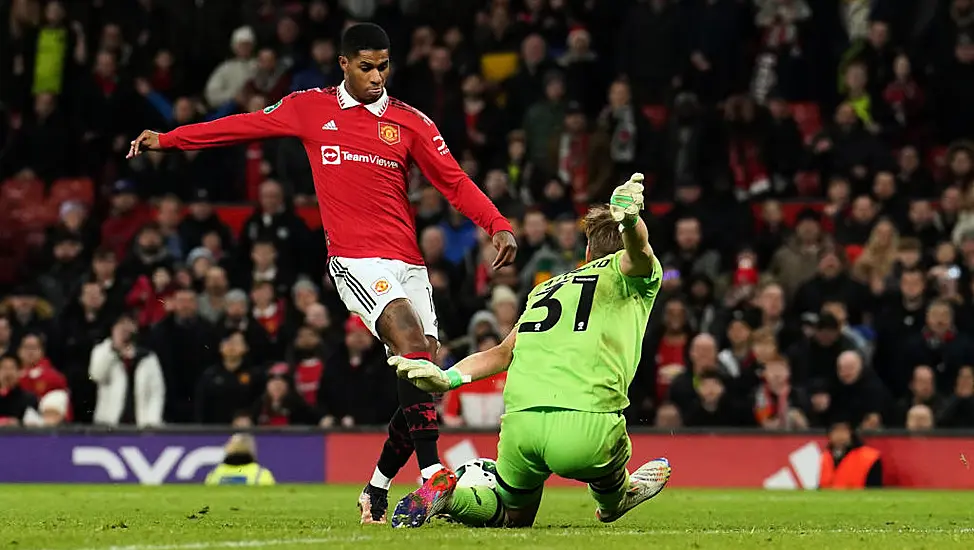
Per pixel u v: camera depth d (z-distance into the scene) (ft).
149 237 197.16
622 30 241.14
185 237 211.61
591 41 248.93
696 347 171.32
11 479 165.07
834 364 176.35
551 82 225.97
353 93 84.02
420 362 74.69
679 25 238.68
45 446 165.68
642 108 235.20
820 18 254.06
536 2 247.91
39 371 175.94
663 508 118.11
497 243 82.58
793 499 136.36
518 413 77.25
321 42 232.53
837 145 229.45
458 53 239.71
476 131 229.45
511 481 78.95
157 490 146.30
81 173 233.96
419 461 80.59
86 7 250.16
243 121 83.82
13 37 241.76
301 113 84.28
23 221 230.27
